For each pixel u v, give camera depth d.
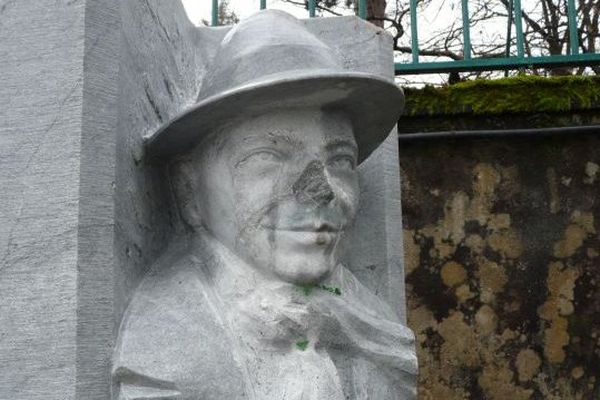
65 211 1.43
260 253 1.57
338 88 1.56
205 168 1.66
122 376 1.41
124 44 1.59
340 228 1.62
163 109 1.78
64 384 1.37
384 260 1.97
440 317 2.96
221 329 1.51
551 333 2.94
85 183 1.44
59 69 1.48
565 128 3.04
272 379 1.51
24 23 1.52
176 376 1.43
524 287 2.97
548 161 3.05
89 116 1.47
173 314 1.50
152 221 1.67
